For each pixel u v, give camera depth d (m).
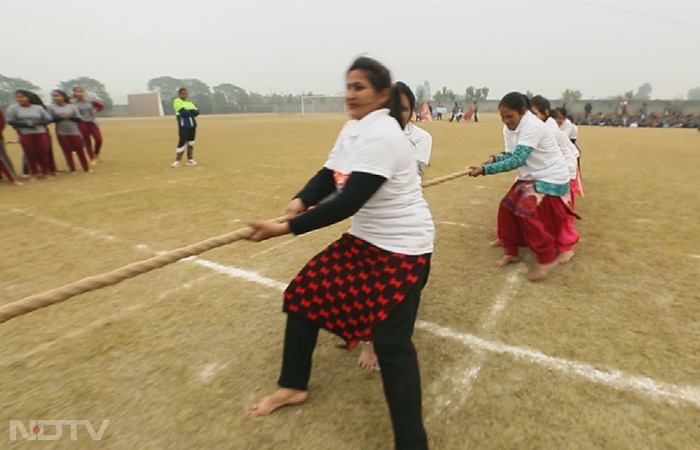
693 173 8.36
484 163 3.45
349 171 1.78
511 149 3.51
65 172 8.43
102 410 2.01
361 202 1.57
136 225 4.73
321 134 18.36
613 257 3.79
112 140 15.89
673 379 2.18
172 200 5.89
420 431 1.64
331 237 4.38
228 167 8.90
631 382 2.16
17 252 3.94
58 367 2.32
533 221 3.24
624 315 2.80
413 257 1.72
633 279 3.35
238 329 2.68
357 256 1.78
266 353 2.43
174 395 2.10
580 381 2.17
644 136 19.20
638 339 2.53
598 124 32.09
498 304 2.96
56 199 6.00
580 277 3.39
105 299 3.06
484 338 2.56
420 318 2.78
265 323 2.74
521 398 2.05
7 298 3.07
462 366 2.30
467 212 5.35
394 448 1.73
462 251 3.99
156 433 1.86
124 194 6.29
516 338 2.55
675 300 3.00
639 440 1.79
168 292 3.17
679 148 13.42
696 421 1.90
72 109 8.01
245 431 1.86
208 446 1.79
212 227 4.65
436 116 40.97
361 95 1.71
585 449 1.75
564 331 2.62
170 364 2.34
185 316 2.83
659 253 3.88
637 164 9.63
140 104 64.50
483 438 1.81
